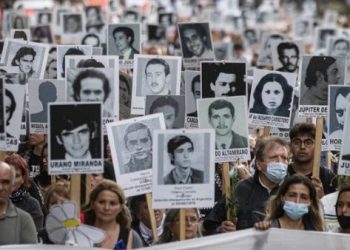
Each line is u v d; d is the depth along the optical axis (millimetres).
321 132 19000
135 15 41688
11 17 36688
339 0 94938
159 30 38562
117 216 15320
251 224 17469
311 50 40469
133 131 16547
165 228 16078
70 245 14906
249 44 44281
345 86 19359
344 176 17891
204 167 15742
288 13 75062
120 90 22250
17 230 15477
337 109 19422
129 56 26469
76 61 20469
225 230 17172
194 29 28203
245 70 20391
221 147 18047
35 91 19672
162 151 15719
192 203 15750
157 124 16578
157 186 15734
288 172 19422
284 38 32156
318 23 54281
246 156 18047
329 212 17734
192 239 15258
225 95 20438
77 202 15633
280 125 20766
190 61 28297
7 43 22625
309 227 16141
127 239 15289
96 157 15742
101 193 15062
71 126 15695
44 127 19734
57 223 15023
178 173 15719
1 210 15445
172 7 63000
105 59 20516
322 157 21656
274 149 17438
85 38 31062
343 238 15664
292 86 20703
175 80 21469
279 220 16156
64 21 36344
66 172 15734
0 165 15305
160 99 18984
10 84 17359
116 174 16516
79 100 17844
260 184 17641
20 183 17500
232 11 60719
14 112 17359
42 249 14820
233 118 18031
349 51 33281
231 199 17453
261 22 55844
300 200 15938
